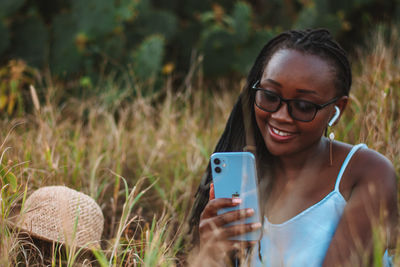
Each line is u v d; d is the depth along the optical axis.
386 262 1.67
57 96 3.99
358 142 2.38
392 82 2.69
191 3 5.37
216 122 3.69
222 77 4.79
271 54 1.60
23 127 3.06
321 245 1.59
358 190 1.58
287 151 1.58
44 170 2.65
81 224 2.13
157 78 4.31
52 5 5.11
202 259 1.59
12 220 2.11
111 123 3.45
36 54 4.46
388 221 1.53
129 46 4.84
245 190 1.59
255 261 1.66
